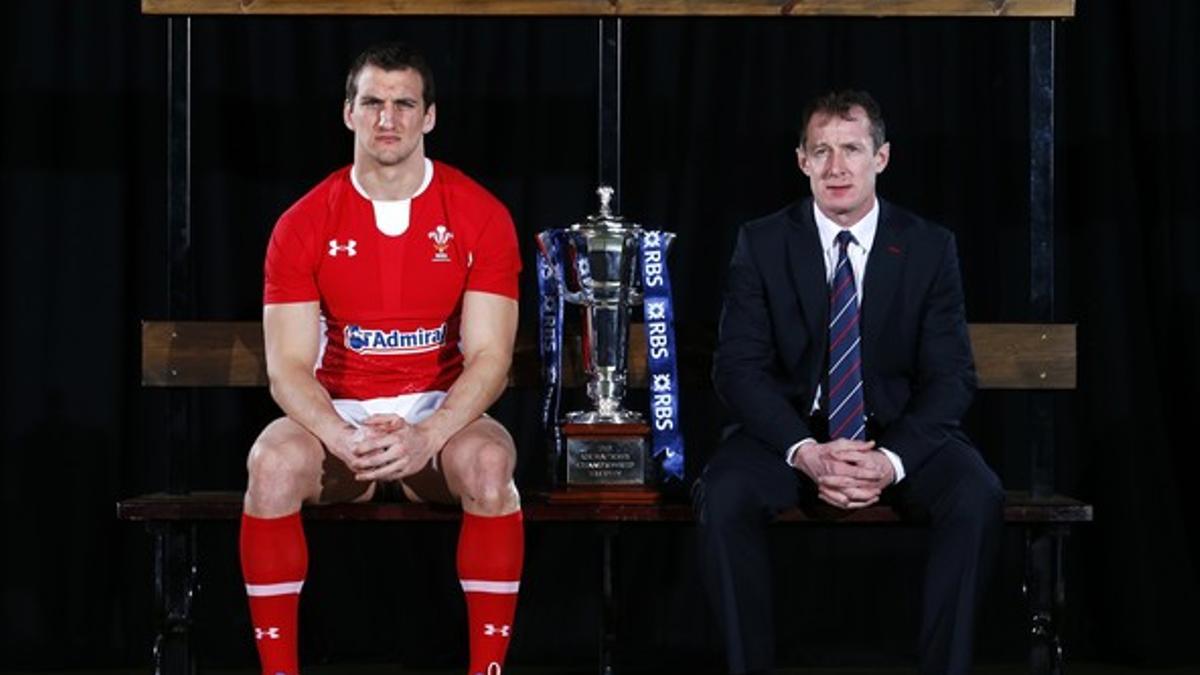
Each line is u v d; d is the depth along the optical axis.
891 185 13.09
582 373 11.52
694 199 13.04
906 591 13.13
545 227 13.04
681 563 13.12
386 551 13.02
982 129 13.09
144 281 12.94
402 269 10.63
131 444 12.98
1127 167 12.98
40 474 12.82
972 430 13.18
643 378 11.50
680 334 11.63
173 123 11.35
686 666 13.13
